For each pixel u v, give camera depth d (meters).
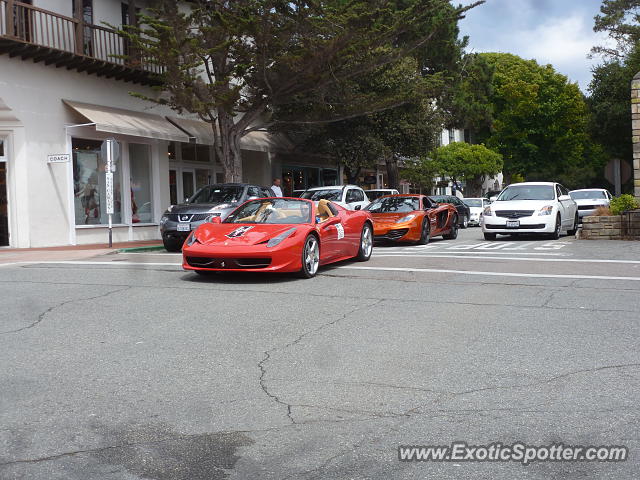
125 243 19.14
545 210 17.56
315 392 4.49
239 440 3.67
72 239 18.12
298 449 3.54
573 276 10.12
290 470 3.29
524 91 52.06
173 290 8.80
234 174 19.73
